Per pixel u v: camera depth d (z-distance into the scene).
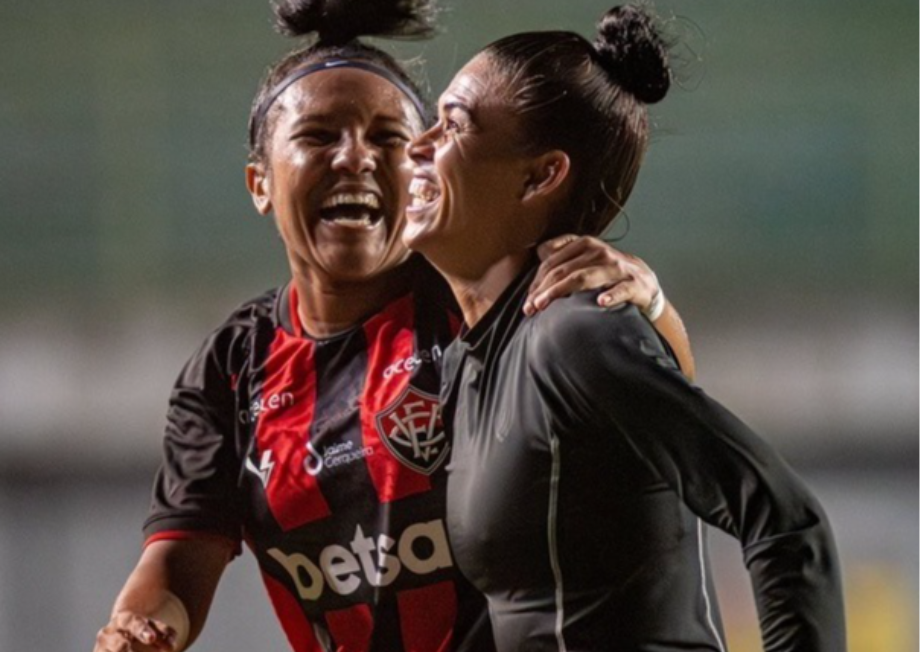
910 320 29.19
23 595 22.06
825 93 30.09
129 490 23.36
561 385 6.78
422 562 8.50
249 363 9.07
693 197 29.95
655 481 6.95
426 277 8.97
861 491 23.48
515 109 7.23
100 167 29.48
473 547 7.28
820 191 29.98
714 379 27.77
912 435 25.05
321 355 8.88
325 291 8.91
